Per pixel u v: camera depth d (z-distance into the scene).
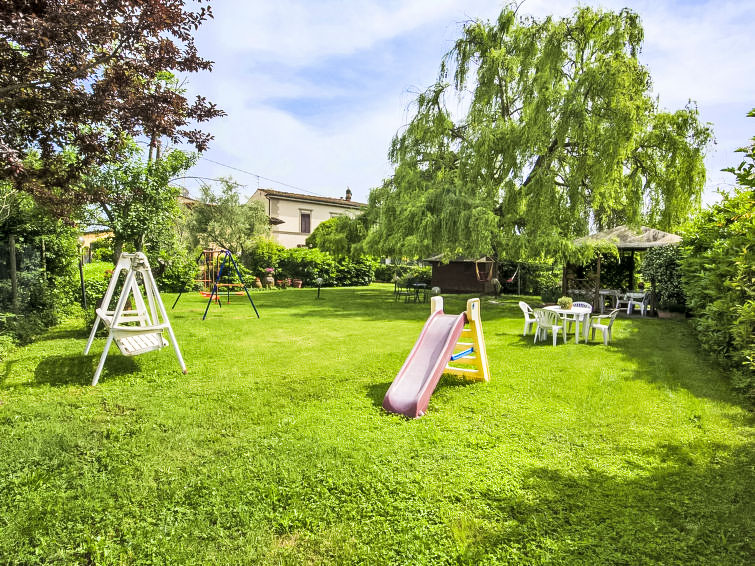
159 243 9.45
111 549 2.28
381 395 4.87
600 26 13.48
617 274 16.14
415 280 25.48
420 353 5.07
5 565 2.17
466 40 14.84
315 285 24.25
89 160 4.57
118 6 3.67
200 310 12.81
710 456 3.37
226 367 6.05
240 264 20.97
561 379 5.54
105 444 3.52
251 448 3.44
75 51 3.80
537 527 2.45
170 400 4.62
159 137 4.72
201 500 2.72
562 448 3.53
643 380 5.45
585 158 12.70
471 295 20.00
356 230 18.84
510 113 15.54
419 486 2.87
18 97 3.81
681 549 2.26
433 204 13.48
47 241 8.93
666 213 13.98
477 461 3.25
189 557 2.22
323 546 2.29
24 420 4.01
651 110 13.65
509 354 7.09
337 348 7.48
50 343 7.12
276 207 30.22
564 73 13.84
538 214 13.02
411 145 15.71
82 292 10.30
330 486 2.87
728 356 5.95
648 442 3.65
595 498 2.76
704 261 7.36
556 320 8.27
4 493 2.80
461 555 2.22
